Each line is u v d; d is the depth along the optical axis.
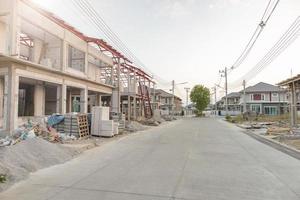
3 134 10.18
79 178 5.61
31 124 11.96
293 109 20.19
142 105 32.31
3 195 4.48
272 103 49.56
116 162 7.36
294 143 11.55
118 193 4.64
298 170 6.61
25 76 11.73
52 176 5.76
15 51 11.03
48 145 7.82
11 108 10.82
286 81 19.55
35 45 16.14
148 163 7.23
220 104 83.06
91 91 20.42
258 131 18.69
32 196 4.44
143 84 32.69
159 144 11.29
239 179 5.70
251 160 7.88
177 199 4.38
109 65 23.14
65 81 15.23
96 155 8.50
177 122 32.09
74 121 12.84
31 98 17.14
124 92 26.88
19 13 11.48
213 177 5.82
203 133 16.75
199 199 4.41
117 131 14.88
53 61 16.06
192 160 7.71
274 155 8.79
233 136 15.08
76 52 18.84
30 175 5.81
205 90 58.84
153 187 5.01
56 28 14.66
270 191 4.89
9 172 5.45
